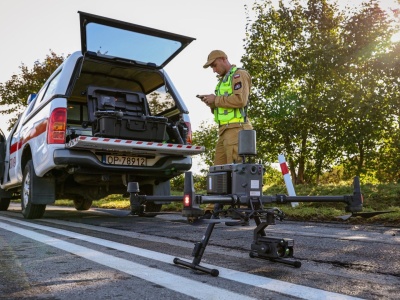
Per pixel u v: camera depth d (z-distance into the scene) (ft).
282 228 14.80
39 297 6.38
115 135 17.98
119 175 19.31
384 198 23.08
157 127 18.92
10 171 24.77
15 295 6.49
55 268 8.38
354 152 45.24
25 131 21.50
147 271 8.06
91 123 19.43
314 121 44.06
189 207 7.40
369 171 47.50
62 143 17.52
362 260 9.03
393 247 10.53
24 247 11.08
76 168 17.67
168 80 21.29
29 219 20.35
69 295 6.46
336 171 50.39
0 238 12.87
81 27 17.40
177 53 20.06
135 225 17.13
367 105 40.50
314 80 45.34
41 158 18.31
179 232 14.30
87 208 28.99
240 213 7.96
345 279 7.42
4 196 28.84
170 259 9.29
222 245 11.22
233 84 14.30
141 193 21.31
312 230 14.12
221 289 6.73
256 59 49.60
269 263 8.82
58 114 17.69
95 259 9.32
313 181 50.29
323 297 6.31
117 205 30.89
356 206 8.59
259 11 49.93
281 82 47.16
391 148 44.19
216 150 15.33
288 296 6.36
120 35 18.30
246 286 6.92
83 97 23.53
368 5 44.04
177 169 19.47
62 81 18.30
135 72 21.63
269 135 47.67
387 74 41.29
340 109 42.32
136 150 17.97
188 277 7.55
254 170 8.29
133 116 18.65
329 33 46.91
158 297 6.31
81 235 13.66
